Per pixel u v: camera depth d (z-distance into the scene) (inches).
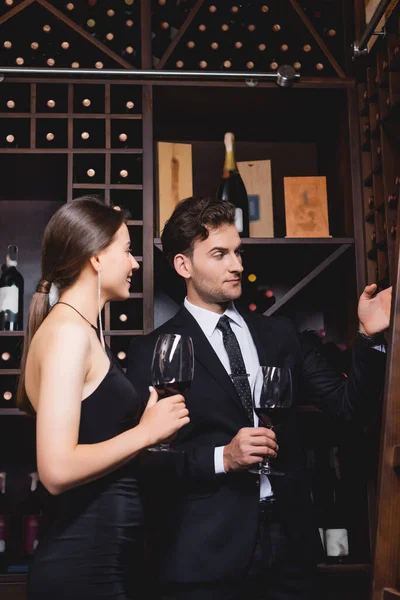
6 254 109.1
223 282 76.1
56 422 49.0
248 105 104.3
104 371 54.6
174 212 79.6
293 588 66.8
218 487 68.0
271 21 107.1
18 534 101.0
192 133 112.0
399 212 52.6
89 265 57.9
